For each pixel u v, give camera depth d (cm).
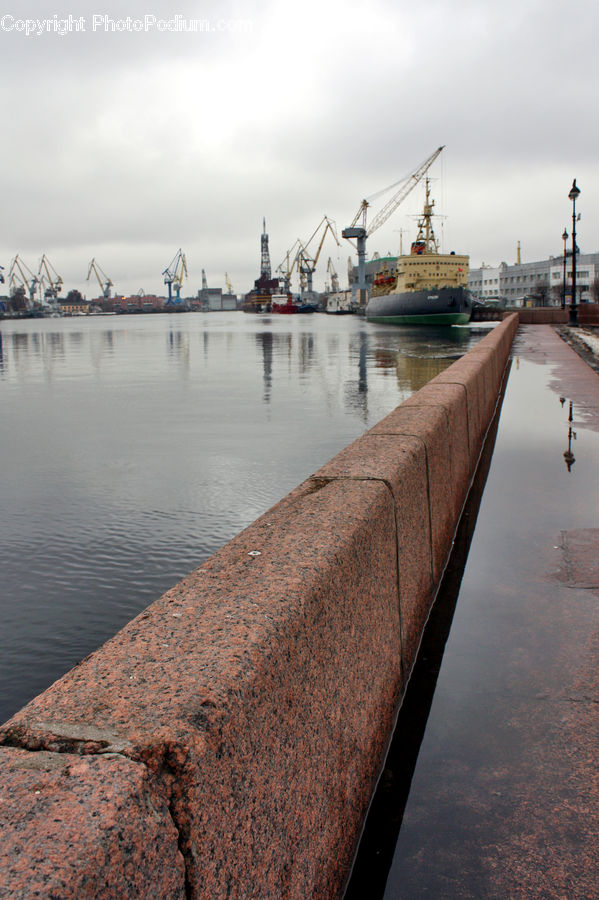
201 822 110
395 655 265
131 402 1521
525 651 307
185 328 8819
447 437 444
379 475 280
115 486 780
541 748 239
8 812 93
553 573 396
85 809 93
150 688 125
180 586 176
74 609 474
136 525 644
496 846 196
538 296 14225
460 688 280
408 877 188
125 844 92
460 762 234
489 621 339
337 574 195
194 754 110
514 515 511
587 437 796
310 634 169
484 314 8825
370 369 2266
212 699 121
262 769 135
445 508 425
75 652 416
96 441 1051
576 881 183
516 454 716
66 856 85
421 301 7581
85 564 553
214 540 602
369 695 223
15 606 479
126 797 97
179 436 1078
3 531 631
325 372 2186
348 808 193
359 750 207
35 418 1296
